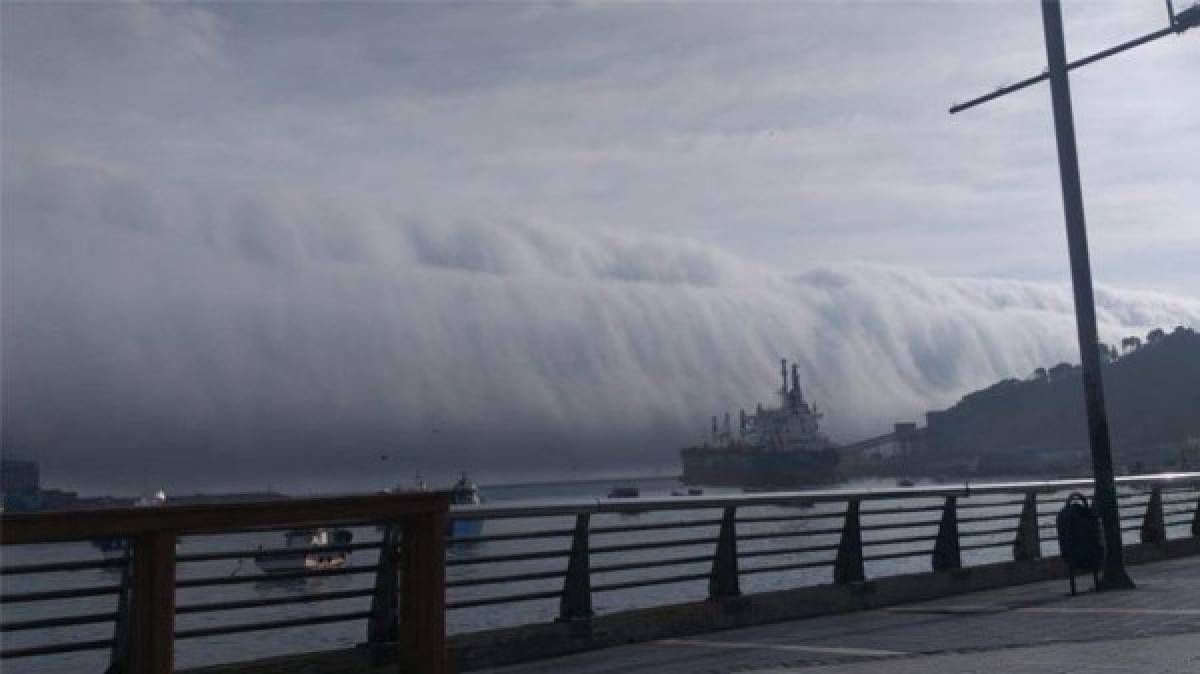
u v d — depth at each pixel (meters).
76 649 8.48
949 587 16.73
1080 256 17.27
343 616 10.39
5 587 20.72
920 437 135.12
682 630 13.18
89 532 7.99
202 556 8.95
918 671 9.47
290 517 9.03
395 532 10.72
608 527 12.69
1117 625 12.05
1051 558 18.86
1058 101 17.53
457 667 11.08
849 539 15.55
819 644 11.85
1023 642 11.07
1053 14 17.61
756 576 27.39
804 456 156.25
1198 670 8.90
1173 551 22.03
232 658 17.11
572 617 12.20
